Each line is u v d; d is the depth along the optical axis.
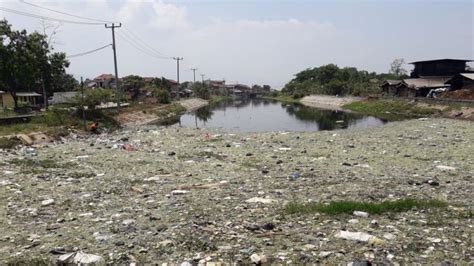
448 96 60.94
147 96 102.62
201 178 15.98
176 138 31.56
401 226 8.94
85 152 23.56
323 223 9.27
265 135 32.97
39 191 13.66
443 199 11.45
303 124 49.28
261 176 16.23
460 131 31.22
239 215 10.12
